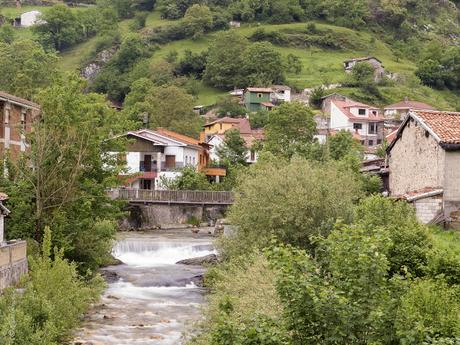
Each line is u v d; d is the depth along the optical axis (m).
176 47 176.25
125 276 41.72
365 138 118.19
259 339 12.58
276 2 191.62
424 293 17.59
